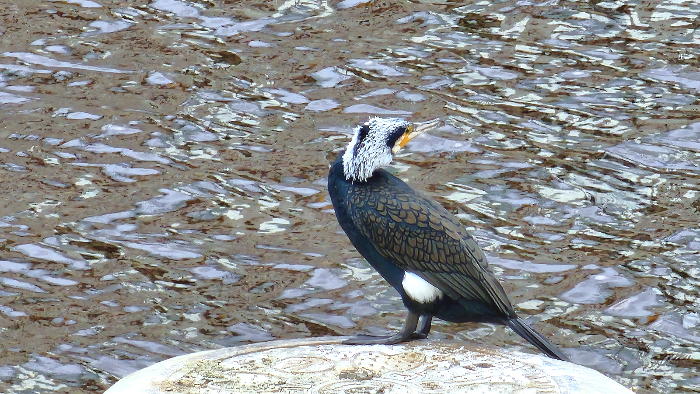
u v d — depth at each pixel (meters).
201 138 15.04
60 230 12.65
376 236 8.11
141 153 14.59
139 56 17.56
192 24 18.73
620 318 11.06
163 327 10.85
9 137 14.95
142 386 7.16
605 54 17.47
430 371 7.41
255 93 16.36
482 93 16.25
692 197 13.48
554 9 19.12
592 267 11.95
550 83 16.53
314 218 13.05
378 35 18.28
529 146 14.76
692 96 16.06
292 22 18.77
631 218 13.04
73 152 14.59
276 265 12.02
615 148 14.69
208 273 11.85
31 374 10.02
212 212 13.13
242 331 10.80
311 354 7.77
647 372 10.23
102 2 19.67
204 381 7.22
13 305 11.13
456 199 13.44
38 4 19.55
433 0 19.64
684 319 11.03
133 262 12.02
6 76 16.81
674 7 19.12
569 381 7.22
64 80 16.73
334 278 11.78
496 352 7.83
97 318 10.97
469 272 8.02
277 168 14.21
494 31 18.36
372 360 7.59
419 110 15.73
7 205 13.18
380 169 8.42
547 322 11.02
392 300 11.40
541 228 12.83
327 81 16.67
